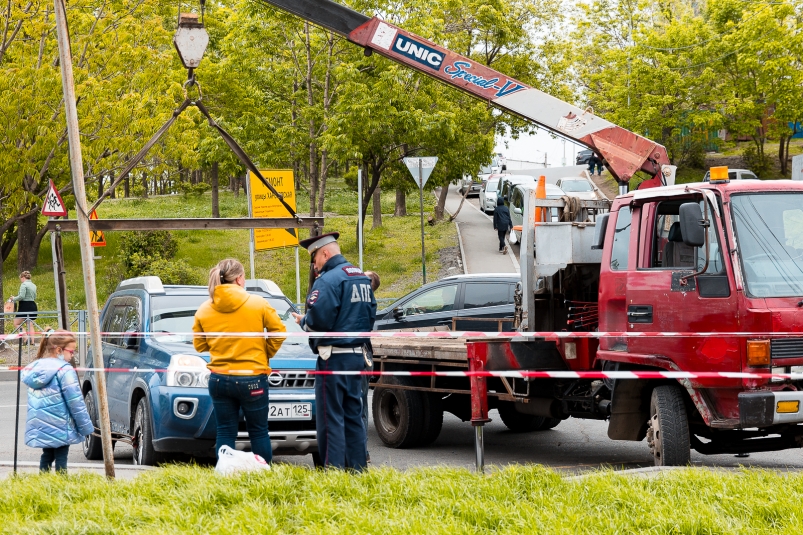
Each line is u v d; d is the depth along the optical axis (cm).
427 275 3059
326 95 3189
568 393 1048
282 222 1062
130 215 4856
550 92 4347
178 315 1076
